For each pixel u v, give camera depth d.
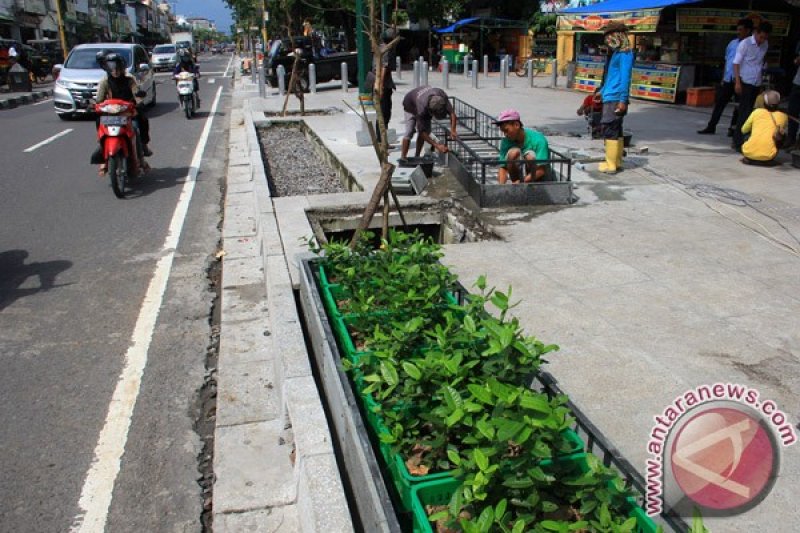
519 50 30.95
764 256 5.48
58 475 3.29
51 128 14.95
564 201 7.05
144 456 3.44
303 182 9.95
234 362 4.23
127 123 8.59
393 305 3.55
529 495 2.14
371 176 8.41
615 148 8.33
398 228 6.98
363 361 2.98
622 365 3.75
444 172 8.42
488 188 6.88
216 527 2.85
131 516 3.02
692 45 16.31
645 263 5.34
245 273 5.81
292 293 4.67
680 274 5.11
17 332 4.83
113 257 6.43
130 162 8.98
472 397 2.40
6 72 24.41
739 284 4.90
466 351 2.80
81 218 7.76
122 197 8.67
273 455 3.32
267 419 3.62
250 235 6.93
